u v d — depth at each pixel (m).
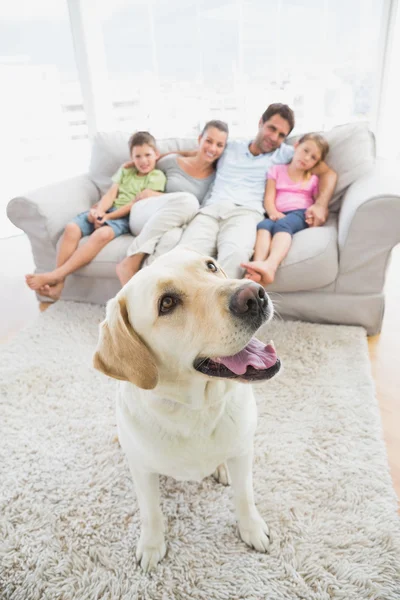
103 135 2.76
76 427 1.58
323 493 1.24
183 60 3.31
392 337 1.99
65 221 2.45
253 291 0.82
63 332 2.21
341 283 1.97
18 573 1.11
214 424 0.95
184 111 3.49
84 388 1.80
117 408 1.04
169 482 1.33
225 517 1.21
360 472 1.29
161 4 3.18
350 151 2.23
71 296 2.53
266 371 0.89
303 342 1.93
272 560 1.08
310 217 2.12
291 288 1.98
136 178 2.56
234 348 0.82
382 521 1.14
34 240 2.48
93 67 3.48
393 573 1.01
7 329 2.37
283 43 3.00
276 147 2.43
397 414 1.53
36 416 1.66
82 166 4.01
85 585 1.07
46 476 1.38
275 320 2.11
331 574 1.03
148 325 0.86
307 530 1.14
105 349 0.89
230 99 3.30
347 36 2.87
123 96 3.63
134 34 3.36
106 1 3.31
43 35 3.47
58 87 3.67
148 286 0.85
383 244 1.83
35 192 2.40
